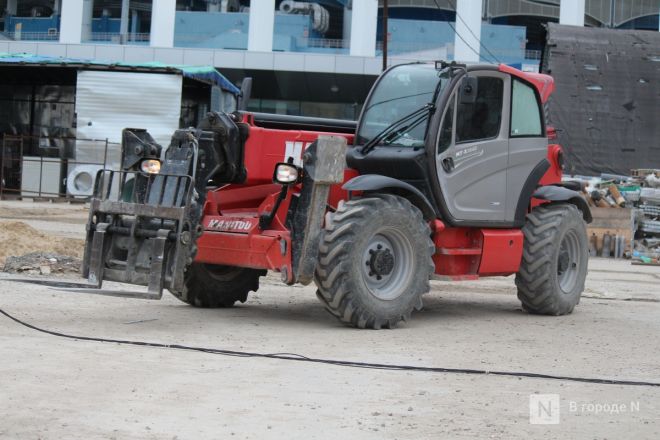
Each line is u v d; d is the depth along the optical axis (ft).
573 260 38.96
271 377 22.26
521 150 36.35
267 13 163.94
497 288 49.88
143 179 30.25
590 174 101.50
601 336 32.01
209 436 16.84
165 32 168.76
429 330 31.76
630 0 237.66
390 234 31.35
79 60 108.27
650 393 22.29
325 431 17.60
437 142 33.06
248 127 32.19
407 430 17.90
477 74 34.81
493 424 18.67
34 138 116.06
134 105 104.27
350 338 29.01
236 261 31.37
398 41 202.69
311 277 29.89
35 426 16.85
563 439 17.74
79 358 23.07
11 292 34.58
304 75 145.07
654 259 80.33
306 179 29.84
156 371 22.12
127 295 27.94
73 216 88.53
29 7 239.71
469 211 34.30
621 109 102.63
